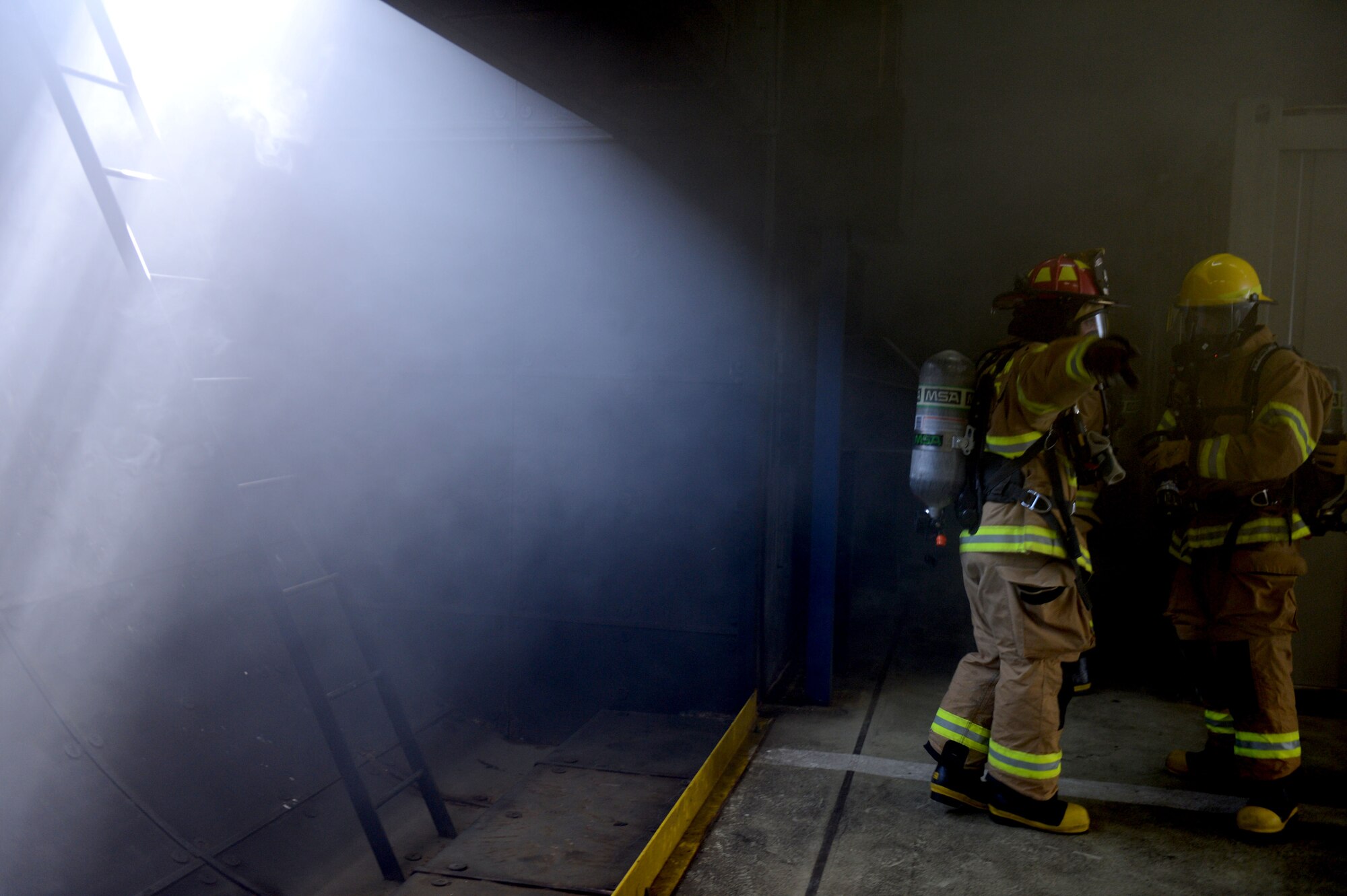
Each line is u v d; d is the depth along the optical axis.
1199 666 3.05
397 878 2.73
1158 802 2.99
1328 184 3.81
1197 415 2.84
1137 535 5.10
